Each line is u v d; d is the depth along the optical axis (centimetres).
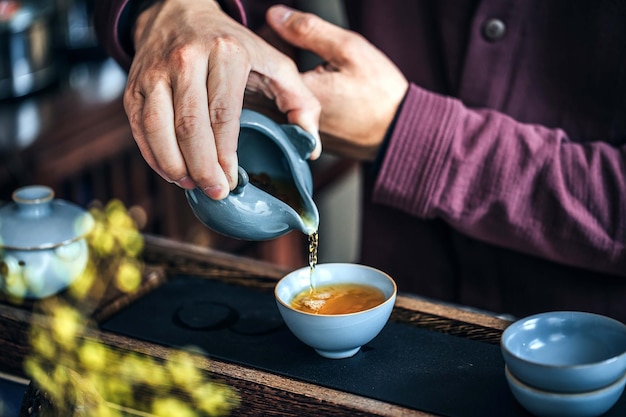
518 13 88
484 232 85
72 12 155
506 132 84
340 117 84
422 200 84
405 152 84
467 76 91
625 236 82
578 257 83
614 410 67
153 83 72
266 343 76
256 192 71
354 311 73
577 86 88
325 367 73
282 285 75
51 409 70
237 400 71
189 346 75
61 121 133
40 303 82
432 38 94
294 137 75
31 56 139
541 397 64
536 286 92
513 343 67
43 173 126
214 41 72
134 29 84
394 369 72
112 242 90
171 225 150
